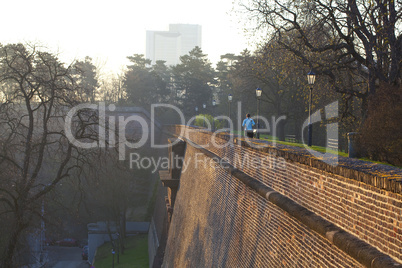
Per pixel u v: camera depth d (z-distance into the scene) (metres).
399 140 12.61
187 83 110.75
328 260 7.55
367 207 6.32
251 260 12.53
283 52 25.77
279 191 10.98
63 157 29.86
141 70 122.56
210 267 17.98
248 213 13.80
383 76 21.31
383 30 20.78
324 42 25.77
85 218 65.56
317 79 26.36
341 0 23.39
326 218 7.90
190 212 26.20
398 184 5.41
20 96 28.66
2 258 24.58
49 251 62.97
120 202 61.16
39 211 27.27
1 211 26.95
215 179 20.33
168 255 32.81
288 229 9.91
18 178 25.86
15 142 28.09
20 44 28.16
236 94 72.00
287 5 25.23
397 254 5.46
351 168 6.89
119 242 61.00
